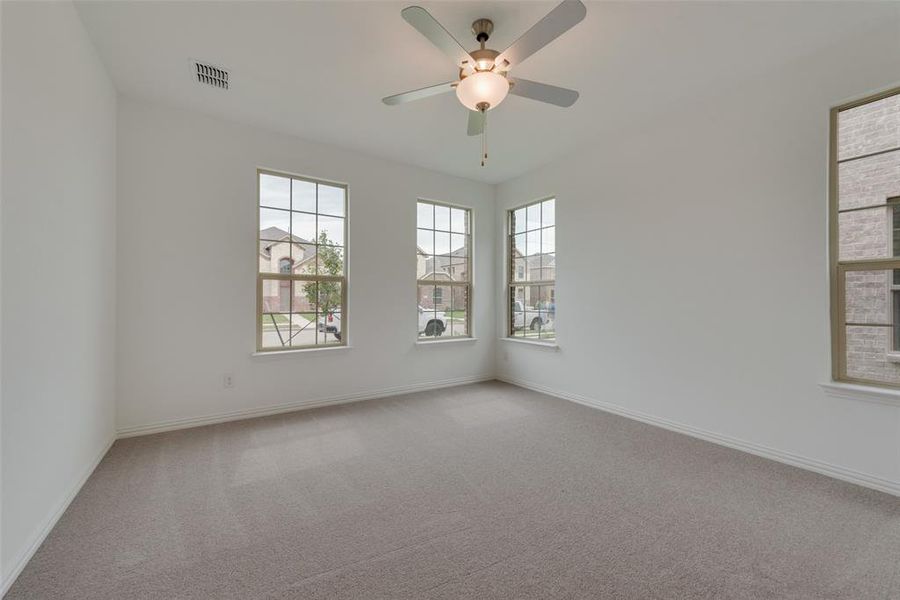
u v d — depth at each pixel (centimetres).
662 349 325
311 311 384
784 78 253
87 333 228
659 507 201
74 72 205
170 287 310
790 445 252
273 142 355
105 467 244
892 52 212
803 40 229
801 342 247
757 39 227
